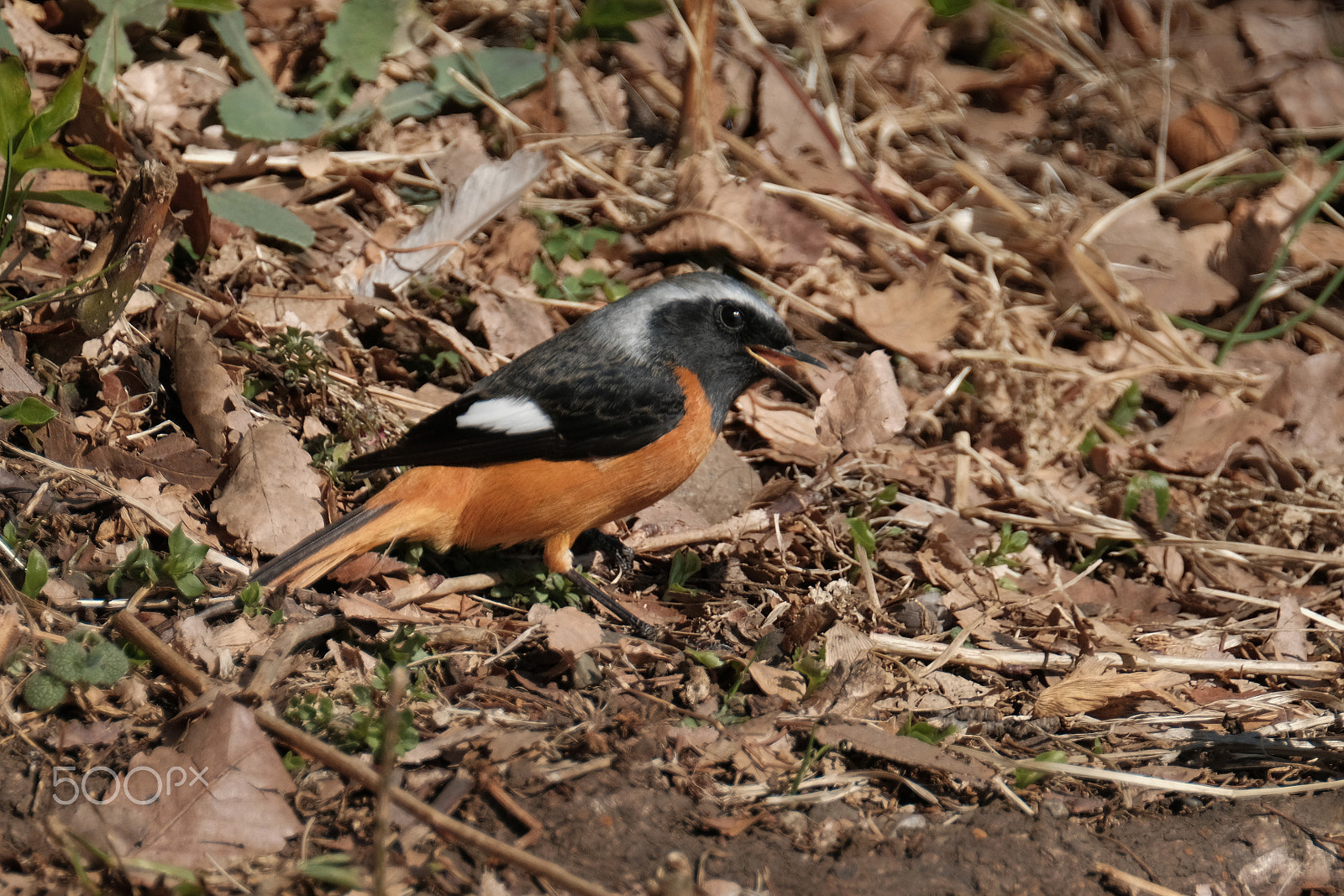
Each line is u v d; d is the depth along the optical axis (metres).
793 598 9.27
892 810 7.04
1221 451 11.38
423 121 13.25
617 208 13.03
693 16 12.90
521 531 8.90
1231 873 6.89
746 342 9.27
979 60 15.45
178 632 7.38
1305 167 13.86
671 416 8.91
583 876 6.11
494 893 5.93
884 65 15.13
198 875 5.83
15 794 6.17
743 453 10.91
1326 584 10.44
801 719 7.60
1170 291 13.13
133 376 9.44
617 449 8.76
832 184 13.43
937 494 10.77
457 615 8.68
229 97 12.12
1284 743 8.03
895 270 12.93
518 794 6.62
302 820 6.30
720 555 9.80
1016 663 8.71
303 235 11.38
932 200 13.92
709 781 7.01
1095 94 15.20
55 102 8.74
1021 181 14.36
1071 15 16.22
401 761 6.69
